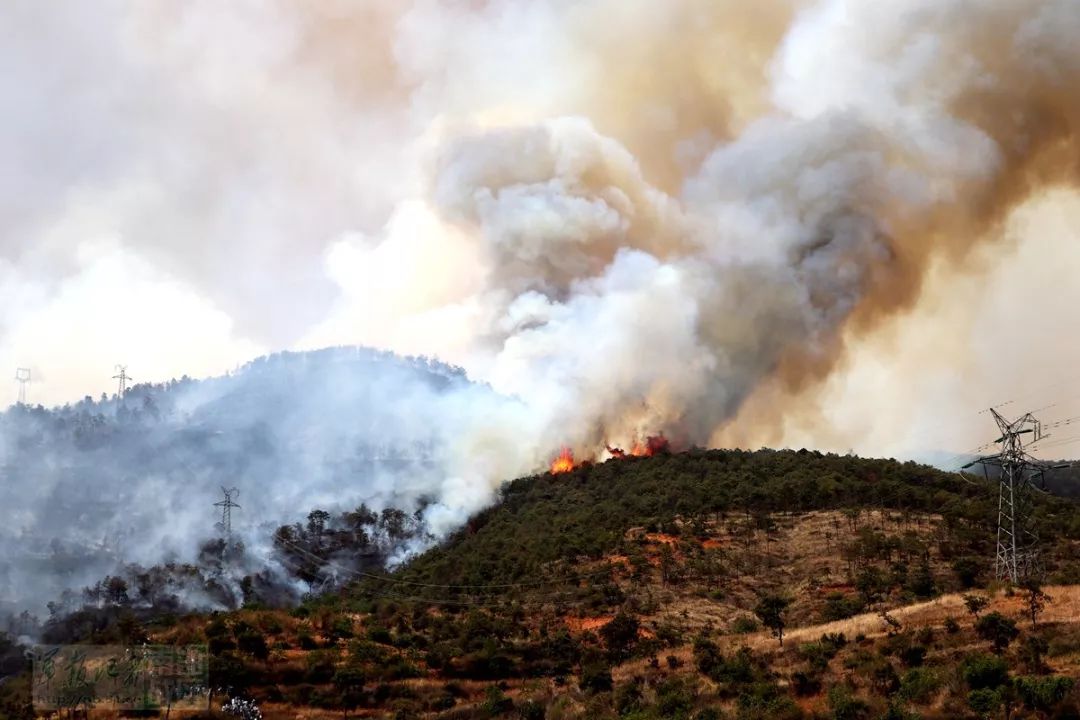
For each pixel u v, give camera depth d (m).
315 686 69.56
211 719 63.38
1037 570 78.69
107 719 63.38
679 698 57.88
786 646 65.44
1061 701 46.91
